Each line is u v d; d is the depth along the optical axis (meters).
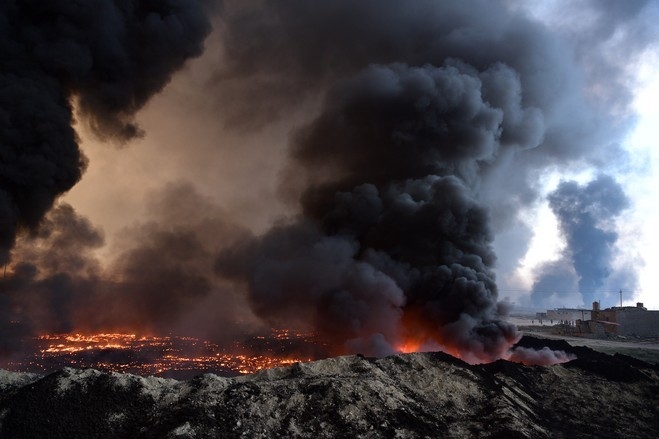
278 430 16.52
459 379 22.47
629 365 28.50
